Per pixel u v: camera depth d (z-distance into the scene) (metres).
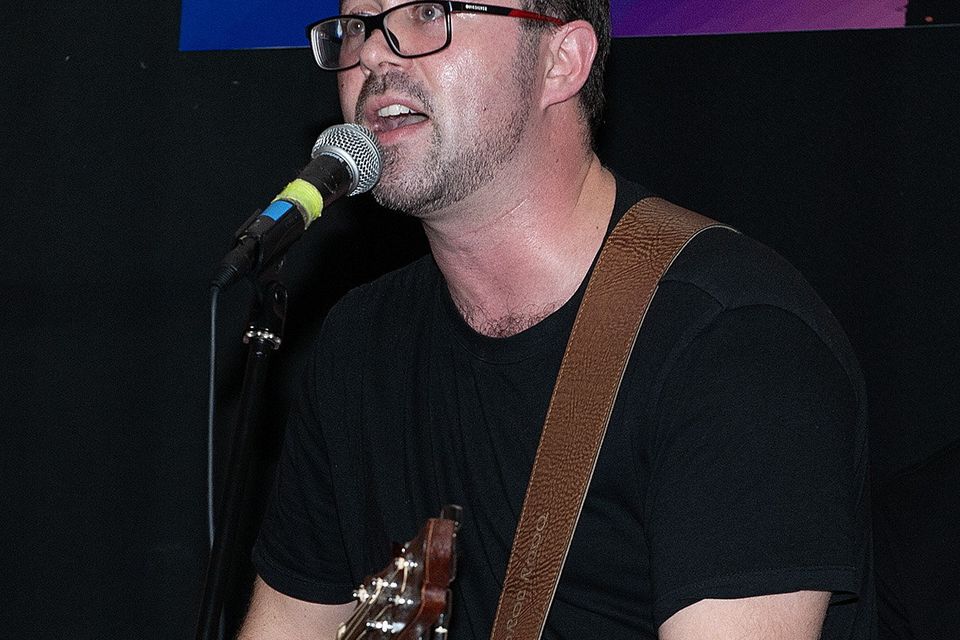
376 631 2.31
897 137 4.66
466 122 2.99
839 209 4.72
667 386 2.84
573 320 3.07
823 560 2.58
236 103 5.11
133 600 5.24
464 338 3.20
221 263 2.54
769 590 2.55
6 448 5.27
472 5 3.01
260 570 3.75
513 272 3.12
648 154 4.85
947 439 4.67
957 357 4.66
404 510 3.27
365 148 2.77
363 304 3.54
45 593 5.27
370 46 3.00
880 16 4.61
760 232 4.78
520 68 3.05
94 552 5.25
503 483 3.08
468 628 3.12
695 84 4.81
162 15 5.12
